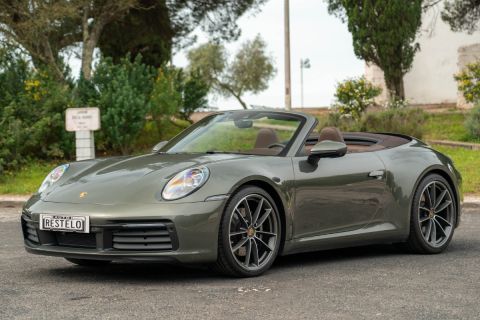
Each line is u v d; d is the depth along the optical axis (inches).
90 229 189.6
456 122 871.1
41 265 227.3
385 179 236.4
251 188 200.4
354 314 158.6
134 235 188.9
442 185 252.8
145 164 209.8
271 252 205.9
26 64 682.8
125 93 661.3
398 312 160.4
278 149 219.9
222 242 193.8
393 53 960.3
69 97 673.6
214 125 238.1
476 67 848.9
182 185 192.1
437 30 1344.7
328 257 239.0
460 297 175.8
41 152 656.4
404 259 235.0
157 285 192.1
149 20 983.0
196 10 991.6
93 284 194.7
